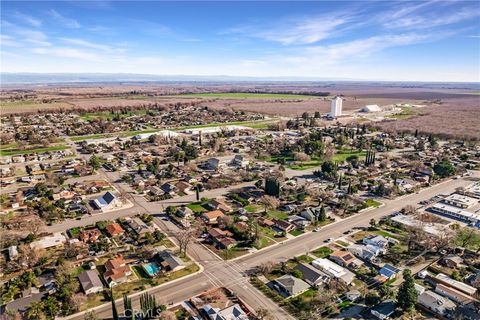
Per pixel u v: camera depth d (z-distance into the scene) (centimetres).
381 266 10619
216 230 12481
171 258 10531
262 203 15275
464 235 12294
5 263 10462
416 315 8525
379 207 15212
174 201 15538
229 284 9606
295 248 11631
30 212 13850
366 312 8575
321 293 8988
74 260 10606
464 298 8931
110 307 8606
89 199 15425
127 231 12550
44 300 8619
